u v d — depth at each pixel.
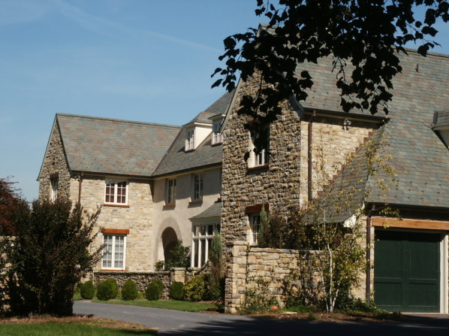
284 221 25.30
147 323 17.91
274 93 13.53
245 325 17.77
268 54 13.11
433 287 24.69
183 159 39.03
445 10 12.97
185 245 36.84
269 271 22.20
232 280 21.66
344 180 24.77
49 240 18.20
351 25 12.91
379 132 26.27
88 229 18.95
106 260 39.28
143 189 40.72
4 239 18.09
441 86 29.25
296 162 25.69
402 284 24.19
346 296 22.56
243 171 28.77
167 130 45.00
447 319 21.09
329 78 26.86
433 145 26.20
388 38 12.87
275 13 13.25
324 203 23.77
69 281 18.48
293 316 20.17
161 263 38.03
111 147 41.69
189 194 37.12
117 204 39.88
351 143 26.11
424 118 27.20
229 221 29.27
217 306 23.59
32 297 19.14
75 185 39.19
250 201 28.14
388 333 16.44
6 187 31.98
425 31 13.18
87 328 15.92
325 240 21.97
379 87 13.52
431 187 24.33
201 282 27.62
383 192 23.34
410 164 24.92
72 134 41.38
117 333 15.10
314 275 22.77
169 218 38.81
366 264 21.94
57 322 17.28
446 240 24.77
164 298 30.02
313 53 13.25
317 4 12.73
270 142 27.23
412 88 28.44
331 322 19.00
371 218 23.23
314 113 25.41
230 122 30.05
